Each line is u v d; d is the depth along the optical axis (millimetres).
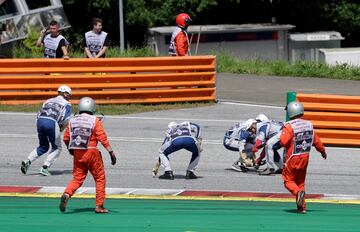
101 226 25969
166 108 50844
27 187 32250
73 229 25500
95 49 51000
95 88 50188
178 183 33375
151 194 31391
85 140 27047
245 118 48344
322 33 104812
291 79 66938
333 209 29328
